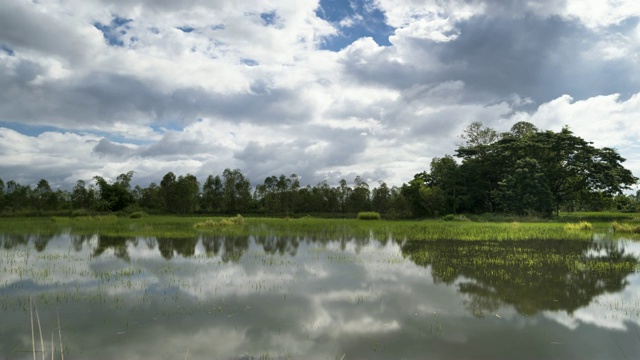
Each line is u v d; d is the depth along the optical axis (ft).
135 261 52.21
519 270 46.80
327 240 77.87
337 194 254.06
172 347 23.89
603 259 55.16
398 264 50.34
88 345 24.13
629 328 27.61
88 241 75.00
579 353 23.57
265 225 118.21
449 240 78.33
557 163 176.14
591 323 28.63
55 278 41.73
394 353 23.29
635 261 53.62
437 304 32.83
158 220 142.72
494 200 183.21
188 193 236.63
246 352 23.26
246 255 57.67
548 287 38.81
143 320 28.48
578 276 43.62
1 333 26.05
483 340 25.32
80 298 33.91
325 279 41.55
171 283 39.47
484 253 60.18
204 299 33.73
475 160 194.90
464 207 196.03
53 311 30.48
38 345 24.16
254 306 31.89
